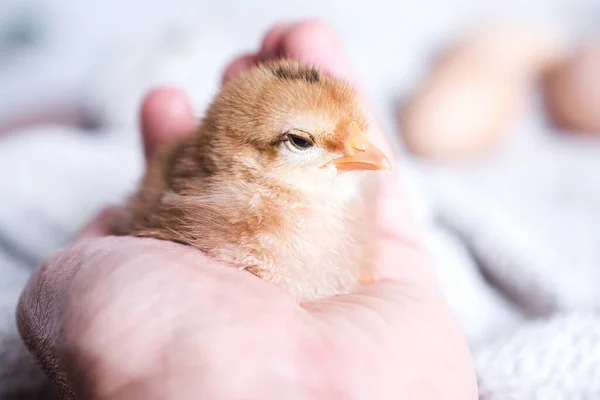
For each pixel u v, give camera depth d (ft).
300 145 0.45
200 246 0.42
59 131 0.91
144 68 0.96
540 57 1.06
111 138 0.93
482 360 0.48
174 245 0.40
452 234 0.72
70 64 1.23
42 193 0.73
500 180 0.88
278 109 0.44
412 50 1.18
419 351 0.37
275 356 0.32
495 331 0.62
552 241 0.72
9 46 1.30
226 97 0.47
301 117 0.44
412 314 0.40
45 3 1.29
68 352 0.33
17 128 1.10
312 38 0.55
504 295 0.68
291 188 0.45
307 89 0.45
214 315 0.33
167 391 0.31
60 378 0.35
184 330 0.32
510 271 0.67
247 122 0.45
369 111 0.52
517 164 0.94
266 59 0.55
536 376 0.46
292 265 0.43
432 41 1.20
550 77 1.03
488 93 0.98
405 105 1.01
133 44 1.06
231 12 1.24
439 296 0.45
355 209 0.48
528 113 1.05
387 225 0.52
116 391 0.32
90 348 0.32
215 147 0.45
